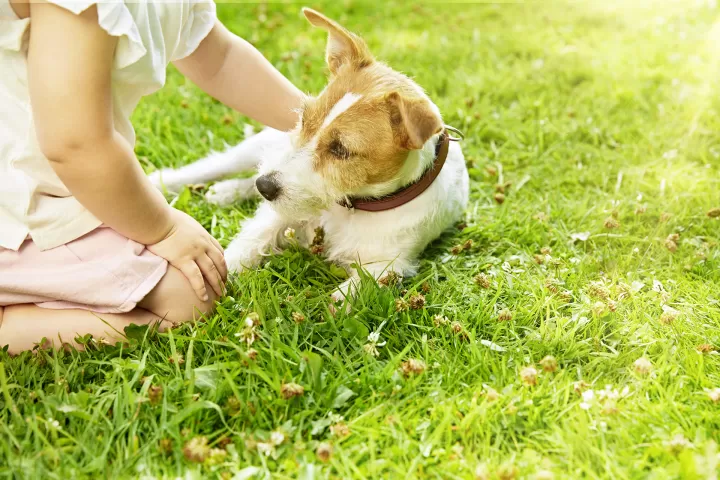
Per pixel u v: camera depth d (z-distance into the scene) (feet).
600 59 5.02
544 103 4.49
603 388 2.72
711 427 2.56
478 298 3.05
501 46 5.15
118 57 2.45
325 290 3.12
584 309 2.99
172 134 4.04
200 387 2.59
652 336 2.90
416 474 2.41
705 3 6.24
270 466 2.41
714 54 5.09
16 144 2.56
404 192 3.12
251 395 2.59
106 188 2.52
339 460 2.44
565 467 2.45
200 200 3.59
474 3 6.22
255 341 2.75
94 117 2.42
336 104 3.00
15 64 2.49
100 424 2.48
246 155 3.64
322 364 2.68
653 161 3.97
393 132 2.95
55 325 2.72
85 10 2.35
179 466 2.39
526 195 3.77
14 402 2.54
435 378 2.69
